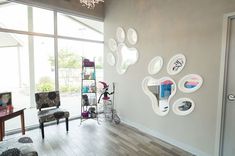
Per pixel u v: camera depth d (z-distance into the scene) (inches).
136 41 131.0
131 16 134.4
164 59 111.3
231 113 83.9
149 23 120.2
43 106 123.7
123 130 130.6
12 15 121.5
